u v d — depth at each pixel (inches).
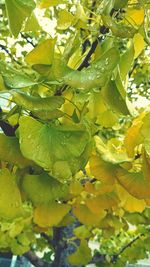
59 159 17.3
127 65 20.0
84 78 17.4
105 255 72.6
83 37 22.7
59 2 23.5
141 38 22.3
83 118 20.5
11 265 105.1
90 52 21.1
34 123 17.5
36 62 18.2
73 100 20.5
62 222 33.9
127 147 19.6
